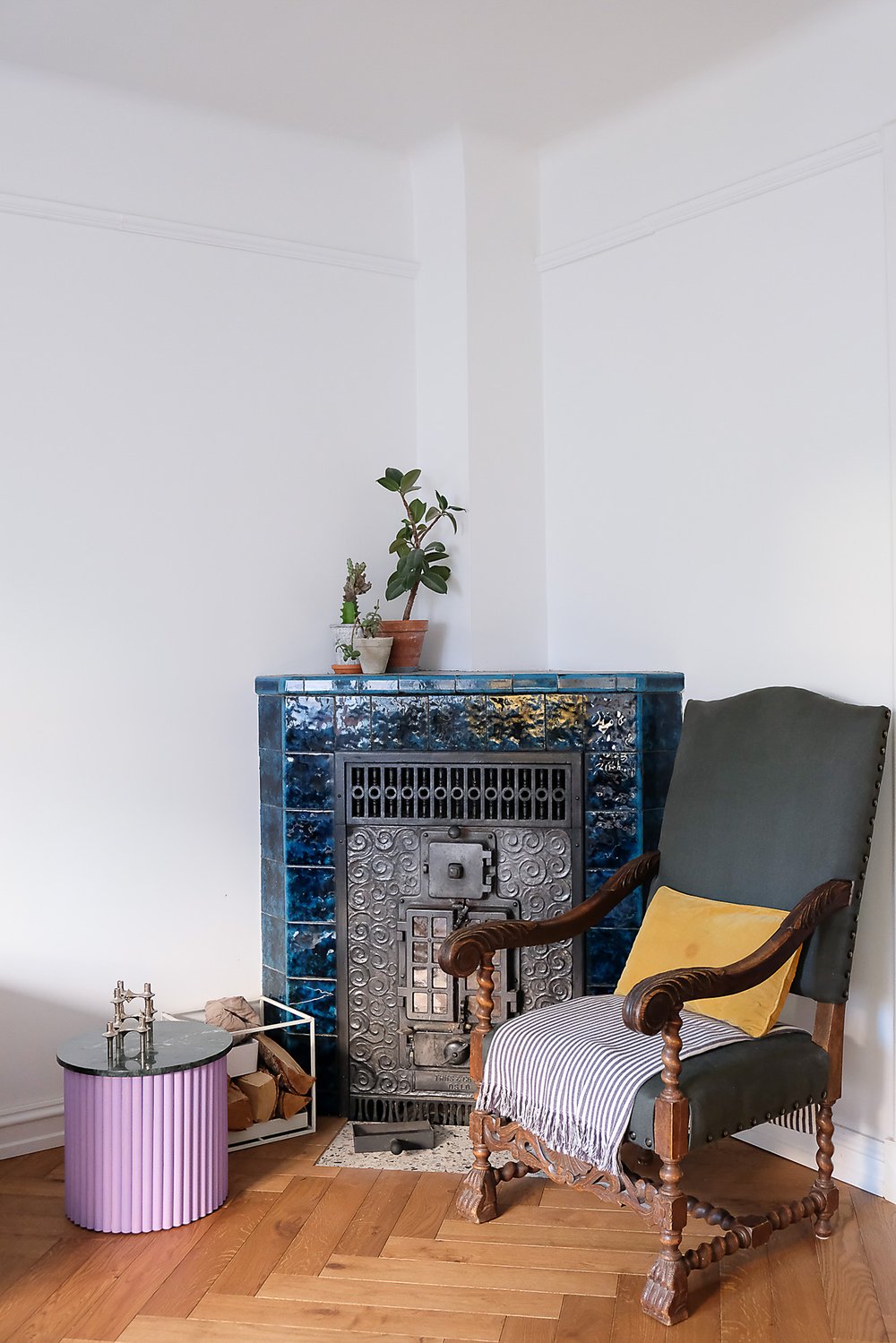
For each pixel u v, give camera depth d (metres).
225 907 3.29
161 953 3.20
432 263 3.55
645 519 3.28
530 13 2.76
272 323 3.37
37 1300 2.23
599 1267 2.36
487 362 3.47
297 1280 2.31
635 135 3.28
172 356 3.21
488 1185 2.55
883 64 2.68
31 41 2.85
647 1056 2.26
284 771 3.16
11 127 2.98
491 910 3.06
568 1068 2.32
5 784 2.98
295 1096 3.02
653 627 3.27
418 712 3.09
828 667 2.82
